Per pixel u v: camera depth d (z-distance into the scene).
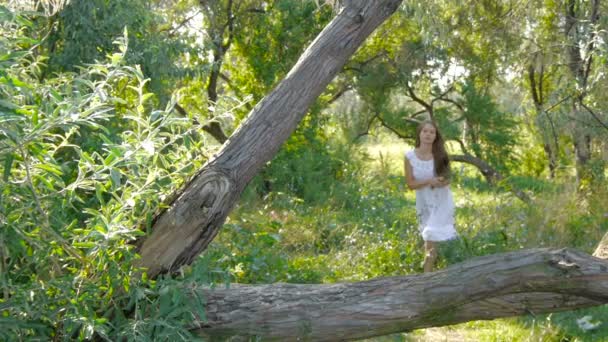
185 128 3.94
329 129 16.55
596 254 4.28
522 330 5.48
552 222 8.25
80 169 3.21
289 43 13.36
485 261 3.80
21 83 2.92
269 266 6.43
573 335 5.34
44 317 3.33
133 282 3.54
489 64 13.28
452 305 3.79
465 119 15.84
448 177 6.84
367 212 10.09
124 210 3.56
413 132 16.23
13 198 3.26
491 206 9.03
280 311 3.84
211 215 3.80
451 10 11.72
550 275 3.67
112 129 4.96
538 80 13.37
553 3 10.69
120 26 6.39
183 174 3.76
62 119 2.97
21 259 3.54
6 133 2.85
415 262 7.14
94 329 3.30
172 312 3.49
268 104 4.03
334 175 13.98
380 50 15.16
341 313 3.82
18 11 3.09
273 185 12.72
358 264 7.14
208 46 8.25
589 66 9.76
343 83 15.56
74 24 6.11
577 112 9.84
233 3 13.15
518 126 16.25
